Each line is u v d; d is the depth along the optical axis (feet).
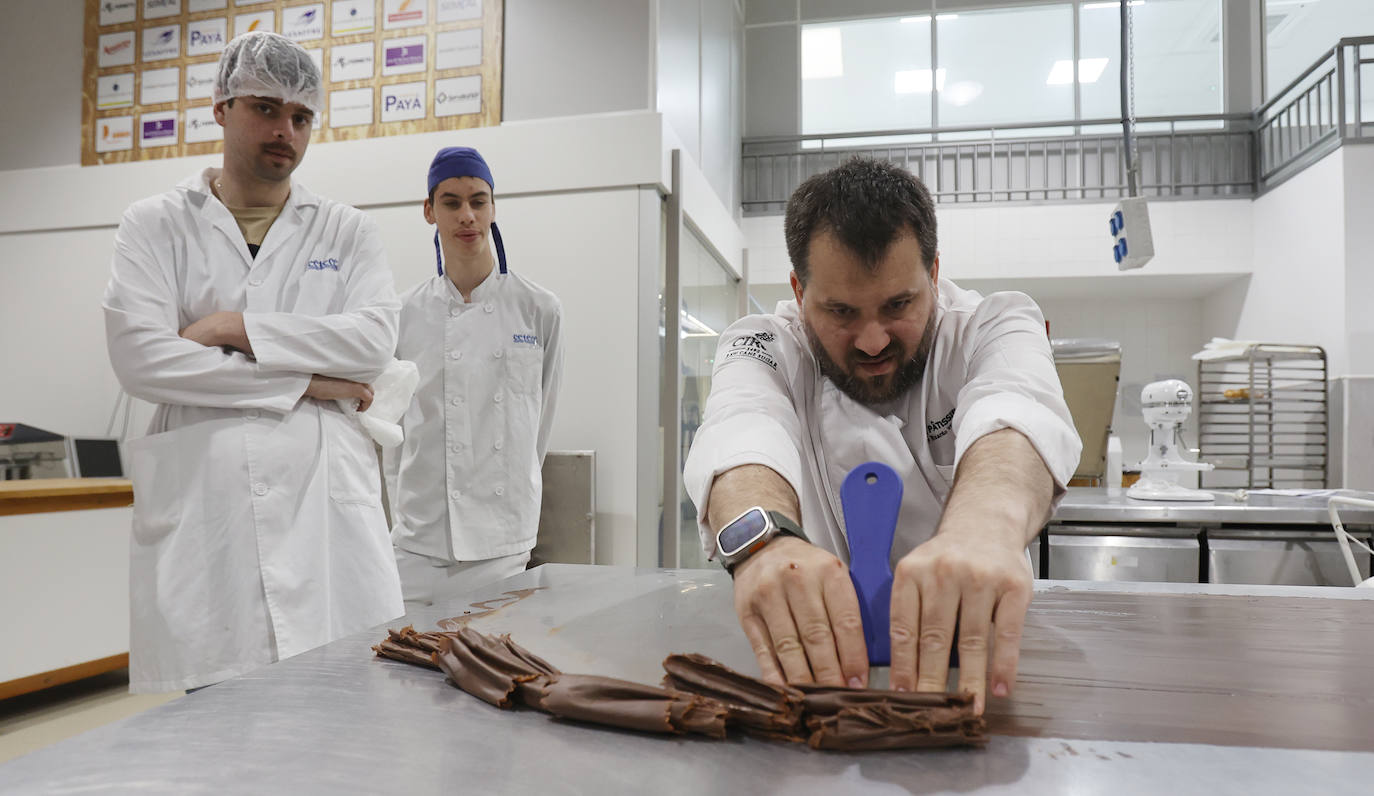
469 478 6.76
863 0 23.32
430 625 2.59
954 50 23.43
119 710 8.79
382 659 2.23
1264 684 1.94
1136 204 12.37
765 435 2.86
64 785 1.37
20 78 10.84
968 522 2.11
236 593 4.38
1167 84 23.08
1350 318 17.47
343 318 4.88
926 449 3.50
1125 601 2.94
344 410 5.05
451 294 6.97
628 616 2.72
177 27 10.27
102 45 10.53
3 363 10.71
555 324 7.41
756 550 2.18
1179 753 1.51
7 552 8.30
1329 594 3.10
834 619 1.90
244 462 4.48
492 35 9.42
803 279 2.82
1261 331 21.09
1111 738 1.58
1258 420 20.38
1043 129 23.12
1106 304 24.97
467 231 6.73
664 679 1.86
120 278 4.56
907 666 1.81
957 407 3.14
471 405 6.81
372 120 9.70
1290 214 19.79
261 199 5.00
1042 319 3.45
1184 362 24.54
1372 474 17.22
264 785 1.38
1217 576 7.70
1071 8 23.07
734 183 17.72
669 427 9.37
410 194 9.32
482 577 6.79
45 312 10.57
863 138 23.07
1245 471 21.02
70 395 10.52
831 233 2.63
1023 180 22.49
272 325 4.63
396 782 1.39
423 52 9.58
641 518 8.71
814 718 1.60
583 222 8.96
